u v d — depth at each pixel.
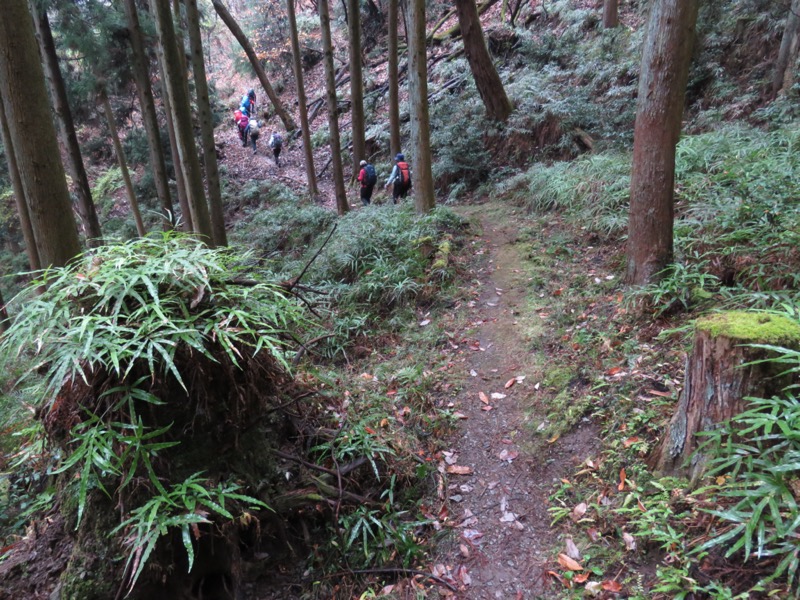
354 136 12.89
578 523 2.65
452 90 14.11
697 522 2.18
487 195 9.66
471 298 5.68
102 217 14.18
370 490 2.96
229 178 16.30
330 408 3.26
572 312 4.74
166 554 2.15
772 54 8.49
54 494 2.46
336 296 6.16
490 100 11.06
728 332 2.14
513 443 3.44
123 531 2.04
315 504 2.65
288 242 10.66
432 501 3.06
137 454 1.88
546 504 2.88
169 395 2.12
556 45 13.34
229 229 13.15
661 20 3.89
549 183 7.84
